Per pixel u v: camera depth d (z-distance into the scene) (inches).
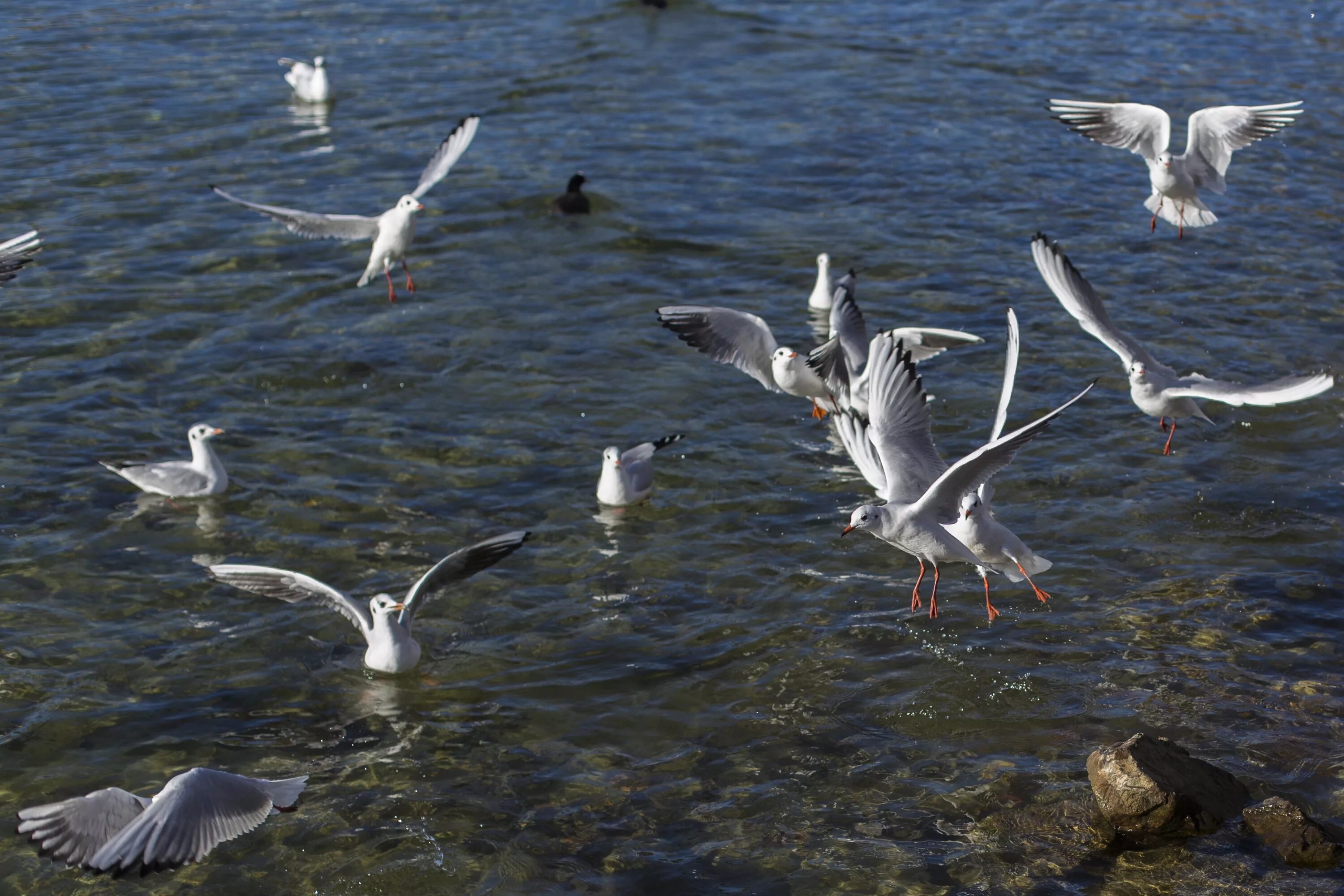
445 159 636.7
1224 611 488.4
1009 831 387.9
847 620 490.9
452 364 682.8
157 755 423.2
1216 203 874.1
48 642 476.4
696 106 1042.7
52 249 789.2
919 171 926.4
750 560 529.0
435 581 462.6
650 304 751.1
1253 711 435.2
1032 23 1240.8
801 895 366.0
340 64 1115.9
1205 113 578.2
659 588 512.7
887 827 391.2
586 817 398.0
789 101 1054.4
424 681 461.4
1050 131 995.3
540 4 1291.8
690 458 604.7
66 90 1034.1
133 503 565.0
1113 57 1143.6
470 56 1146.0
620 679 461.1
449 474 589.6
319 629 490.6
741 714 442.9
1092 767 397.1
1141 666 458.9
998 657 466.6
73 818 344.5
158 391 651.5
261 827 393.4
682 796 406.3
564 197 855.7
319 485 578.9
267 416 633.0
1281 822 378.6
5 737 428.1
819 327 721.0
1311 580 505.7
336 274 778.8
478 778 414.6
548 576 520.1
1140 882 366.3
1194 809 383.2
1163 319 722.8
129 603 501.4
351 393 654.5
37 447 601.9
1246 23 1232.2
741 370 671.8
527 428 626.8
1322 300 740.7
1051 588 507.2
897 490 391.2
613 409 645.3
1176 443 609.9
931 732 432.5
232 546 536.7
